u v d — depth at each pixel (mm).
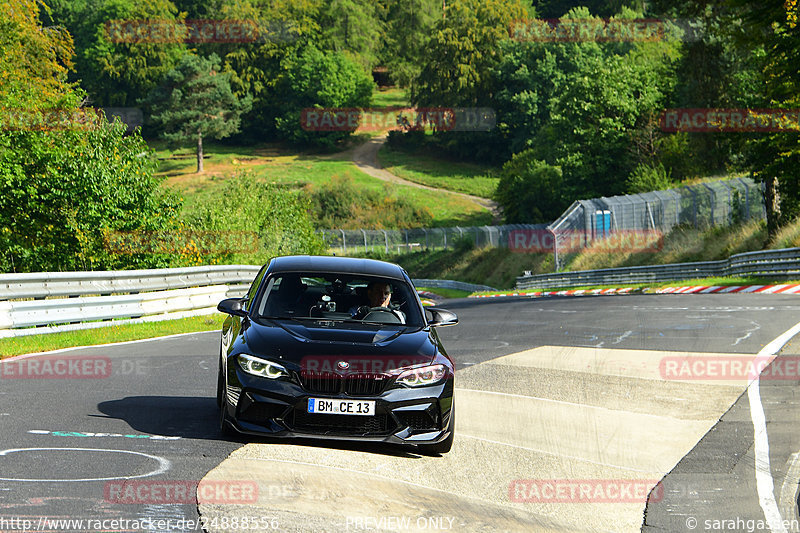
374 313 21641
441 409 19312
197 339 42781
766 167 89875
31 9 137250
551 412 25000
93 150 76875
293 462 17734
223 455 17922
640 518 16047
